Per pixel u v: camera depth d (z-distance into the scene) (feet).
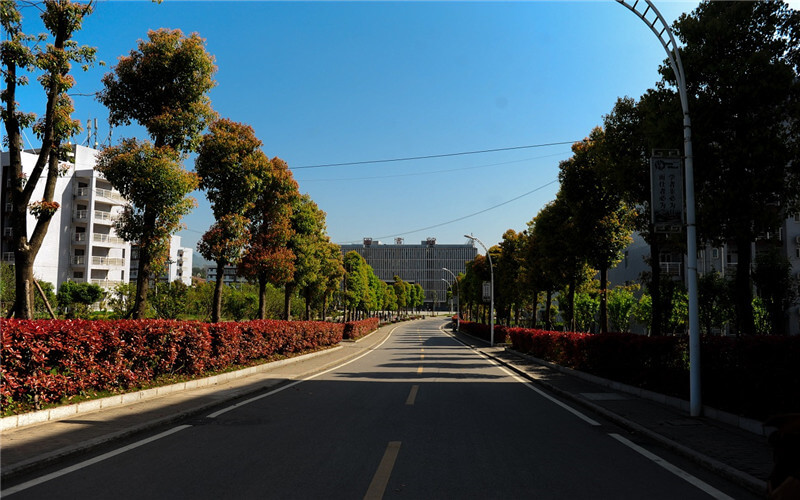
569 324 69.46
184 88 45.32
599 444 20.90
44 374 24.32
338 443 20.53
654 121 37.83
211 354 43.04
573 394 34.32
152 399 30.58
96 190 159.84
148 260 44.06
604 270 61.05
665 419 25.43
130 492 14.40
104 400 27.25
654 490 15.06
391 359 69.26
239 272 64.28
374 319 173.78
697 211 33.88
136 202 41.86
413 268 490.49
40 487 14.79
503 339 103.35
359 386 39.70
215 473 16.25
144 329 33.19
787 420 7.06
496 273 122.62
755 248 95.91
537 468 17.16
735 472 16.12
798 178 32.81
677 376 31.78
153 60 43.19
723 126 33.17
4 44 29.89
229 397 31.94
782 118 32.68
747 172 33.17
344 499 13.96
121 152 41.78
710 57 34.14
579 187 60.13
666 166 28.68
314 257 93.56
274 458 18.15
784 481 6.76
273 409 28.89
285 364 56.70
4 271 111.14
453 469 16.92
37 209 33.14
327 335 88.53
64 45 33.24
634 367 36.47
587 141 60.90
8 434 20.59
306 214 82.58
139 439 21.11
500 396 34.78
